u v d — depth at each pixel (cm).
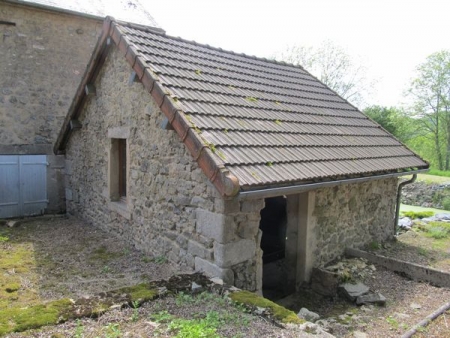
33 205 1002
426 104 2694
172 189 528
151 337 317
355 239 711
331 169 527
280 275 707
